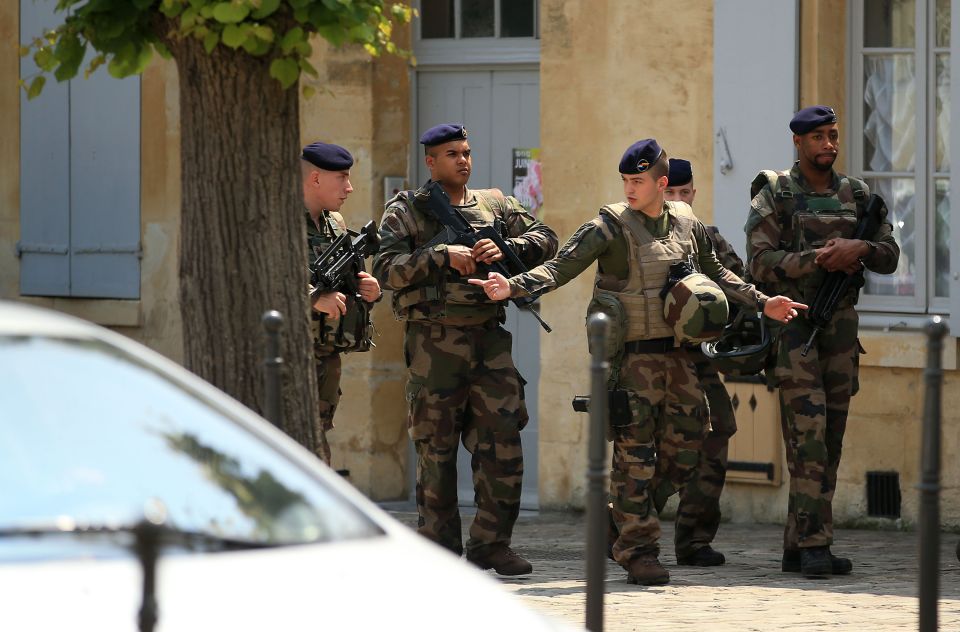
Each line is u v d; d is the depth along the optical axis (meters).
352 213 29.69
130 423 9.73
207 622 7.91
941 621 16.86
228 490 9.52
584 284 28.20
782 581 20.53
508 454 20.84
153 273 31.48
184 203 16.05
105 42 15.91
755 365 21.33
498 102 30.06
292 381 16.06
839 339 21.48
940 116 26.48
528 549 24.47
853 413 26.41
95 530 8.63
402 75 29.88
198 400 10.27
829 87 26.80
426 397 20.80
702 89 27.39
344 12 15.31
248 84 15.74
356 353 29.61
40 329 10.24
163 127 31.28
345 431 29.72
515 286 19.64
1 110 33.06
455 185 21.20
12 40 32.91
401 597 8.55
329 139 29.69
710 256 20.73
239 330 15.91
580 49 28.28
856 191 21.77
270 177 15.93
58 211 32.44
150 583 7.62
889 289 26.77
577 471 28.41
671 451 20.12
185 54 15.78
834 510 26.62
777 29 26.64
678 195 22.84
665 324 19.73
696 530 22.42
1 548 8.41
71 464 9.27
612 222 19.89
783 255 21.25
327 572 8.74
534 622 8.60
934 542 12.80
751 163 26.92
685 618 17.19
